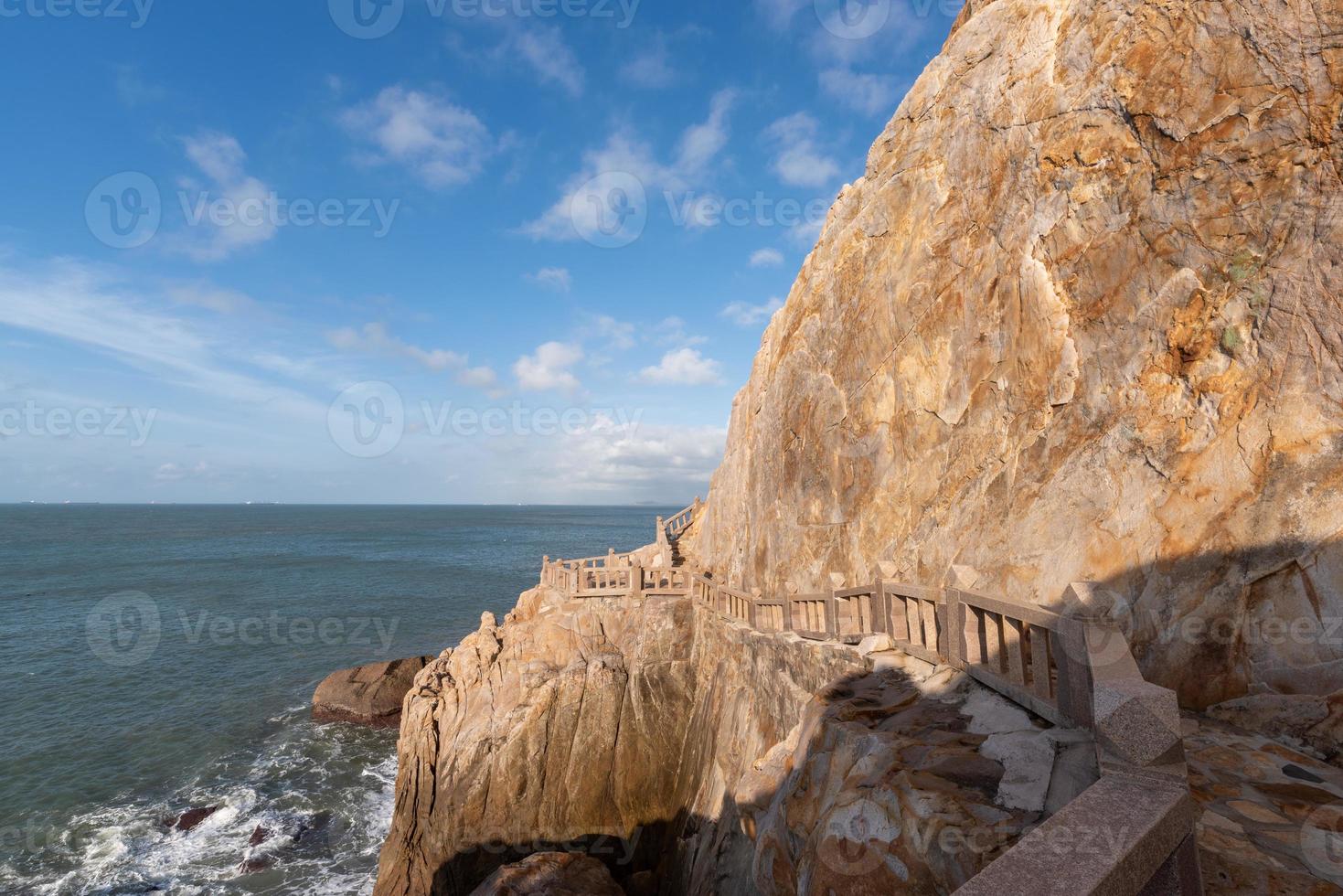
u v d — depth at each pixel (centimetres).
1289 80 689
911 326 1144
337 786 2148
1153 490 697
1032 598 788
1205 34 768
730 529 1981
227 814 1964
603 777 1609
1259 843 364
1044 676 515
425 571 6794
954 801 420
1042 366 884
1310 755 490
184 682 3156
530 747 1617
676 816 1505
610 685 1683
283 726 2627
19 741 2448
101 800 2041
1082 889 233
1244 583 595
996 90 1058
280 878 1673
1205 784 441
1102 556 722
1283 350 636
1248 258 687
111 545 10525
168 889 1622
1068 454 814
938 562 989
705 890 982
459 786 1595
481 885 1220
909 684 694
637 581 1886
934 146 1177
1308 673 533
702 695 1561
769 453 1587
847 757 570
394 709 2725
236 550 9481
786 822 615
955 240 1085
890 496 1145
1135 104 827
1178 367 721
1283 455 609
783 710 1018
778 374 1576
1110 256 820
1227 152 724
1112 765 312
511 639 1909
